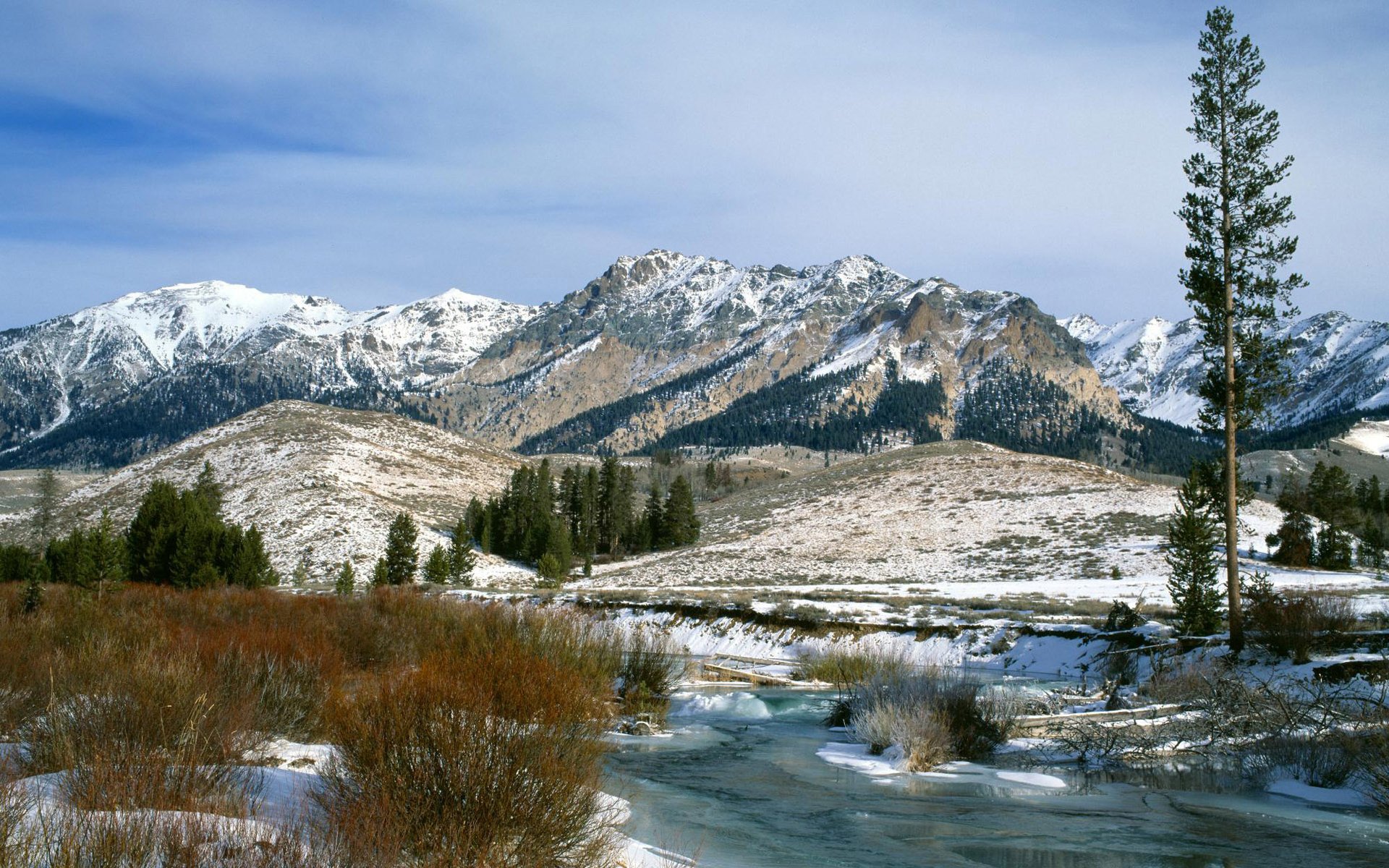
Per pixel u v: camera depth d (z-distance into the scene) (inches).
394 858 235.5
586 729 366.9
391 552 2472.9
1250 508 3361.2
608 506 3993.6
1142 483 4183.1
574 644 751.7
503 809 268.1
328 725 442.9
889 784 502.9
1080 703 753.6
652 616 1508.4
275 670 482.9
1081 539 2883.9
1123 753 569.6
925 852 365.1
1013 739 626.8
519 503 3570.4
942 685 657.0
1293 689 648.4
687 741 645.9
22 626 663.1
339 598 1185.4
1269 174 889.5
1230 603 852.0
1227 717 599.2
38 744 329.1
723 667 1085.8
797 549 3309.5
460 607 1055.0
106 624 675.4
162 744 317.4
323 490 3592.5
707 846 366.6
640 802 448.8
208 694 383.9
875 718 615.8
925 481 4293.8
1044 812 437.1
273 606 965.8
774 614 1386.6
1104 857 356.2
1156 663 895.7
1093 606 1504.7
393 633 829.2
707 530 4074.8
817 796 469.1
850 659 1006.4
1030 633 1159.6
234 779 303.6
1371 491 4335.6
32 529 3602.4
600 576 3014.3
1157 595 1771.7
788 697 882.1
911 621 1328.7
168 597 1109.1
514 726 300.0
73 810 234.2
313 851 214.8
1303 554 2410.2
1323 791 481.4
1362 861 351.3
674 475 7342.5
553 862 276.7
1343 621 826.2
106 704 332.5
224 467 4197.8
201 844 213.6
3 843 198.5
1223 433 887.1
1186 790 488.7
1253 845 378.3
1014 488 3905.0
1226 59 916.0
